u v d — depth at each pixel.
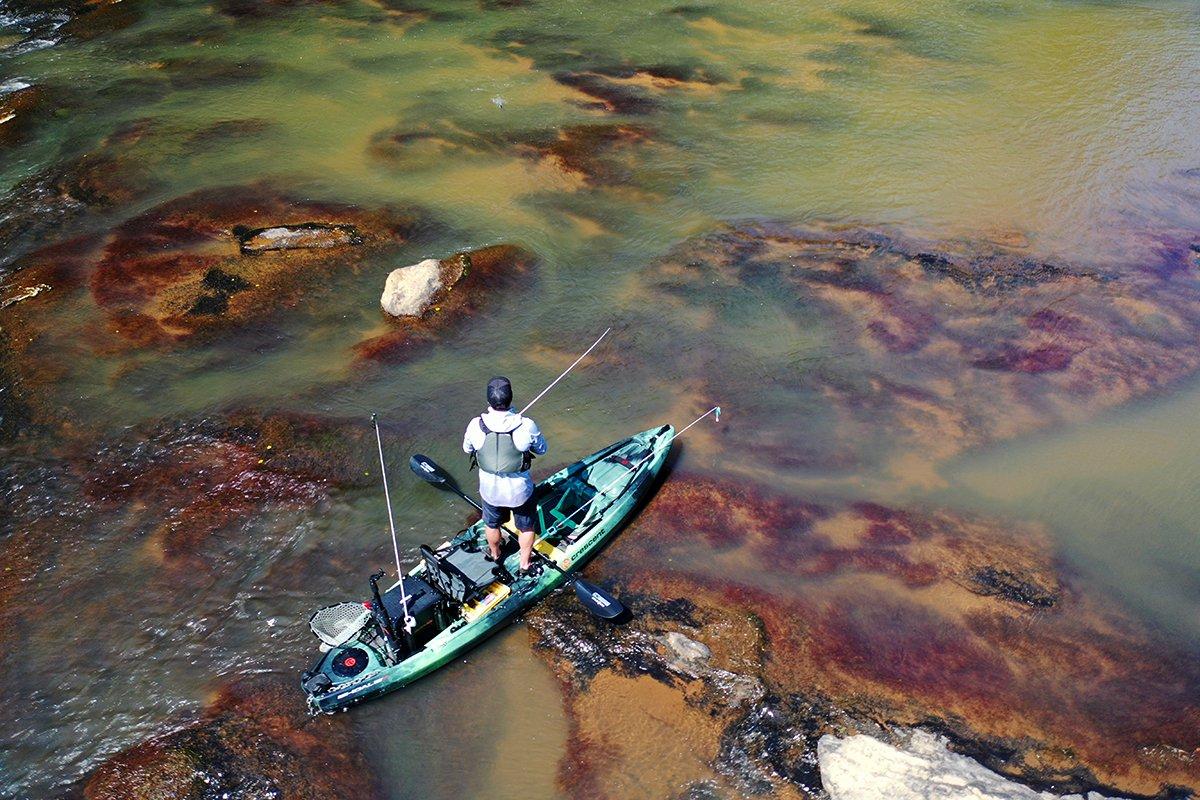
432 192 14.79
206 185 14.79
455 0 22.50
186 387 10.81
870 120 17.25
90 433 10.12
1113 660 8.11
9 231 13.62
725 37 20.72
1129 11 22.09
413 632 7.61
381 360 11.40
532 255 13.38
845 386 11.27
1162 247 13.85
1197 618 8.55
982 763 7.13
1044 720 7.54
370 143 16.17
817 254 13.55
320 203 14.34
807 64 19.44
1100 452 10.41
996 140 16.61
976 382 11.38
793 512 9.50
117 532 9.02
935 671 7.92
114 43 19.97
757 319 12.34
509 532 8.49
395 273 12.16
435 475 8.89
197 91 17.91
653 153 16.08
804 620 8.30
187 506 9.30
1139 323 12.34
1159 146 16.45
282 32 20.62
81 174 15.03
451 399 10.82
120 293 12.26
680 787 6.96
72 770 6.99
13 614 8.20
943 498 9.78
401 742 7.27
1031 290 12.91
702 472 9.93
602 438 10.37
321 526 9.13
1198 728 7.50
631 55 19.73
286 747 7.16
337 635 7.54
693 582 8.62
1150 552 9.21
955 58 19.69
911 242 13.81
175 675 7.71
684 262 13.39
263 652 7.91
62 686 7.60
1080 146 16.41
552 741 7.29
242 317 11.96
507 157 15.85
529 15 21.70
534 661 7.87
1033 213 14.57
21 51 19.58
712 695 7.60
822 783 6.93
